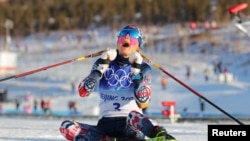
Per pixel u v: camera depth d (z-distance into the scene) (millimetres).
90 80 14023
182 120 47312
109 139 13867
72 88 138125
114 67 14508
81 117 57750
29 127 26016
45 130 23453
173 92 121625
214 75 145375
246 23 31688
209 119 47375
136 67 14227
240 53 189500
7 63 170875
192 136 21016
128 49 14461
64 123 14078
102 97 14531
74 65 192875
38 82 166250
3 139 18750
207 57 191250
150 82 14469
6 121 34938
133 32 14609
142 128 13086
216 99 108312
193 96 113500
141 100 13945
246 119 46594
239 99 105500
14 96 138750
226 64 174125
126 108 14312
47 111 92500
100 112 14570
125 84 14344
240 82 132000
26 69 196625
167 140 12469
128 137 14055
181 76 148625
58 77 173000
